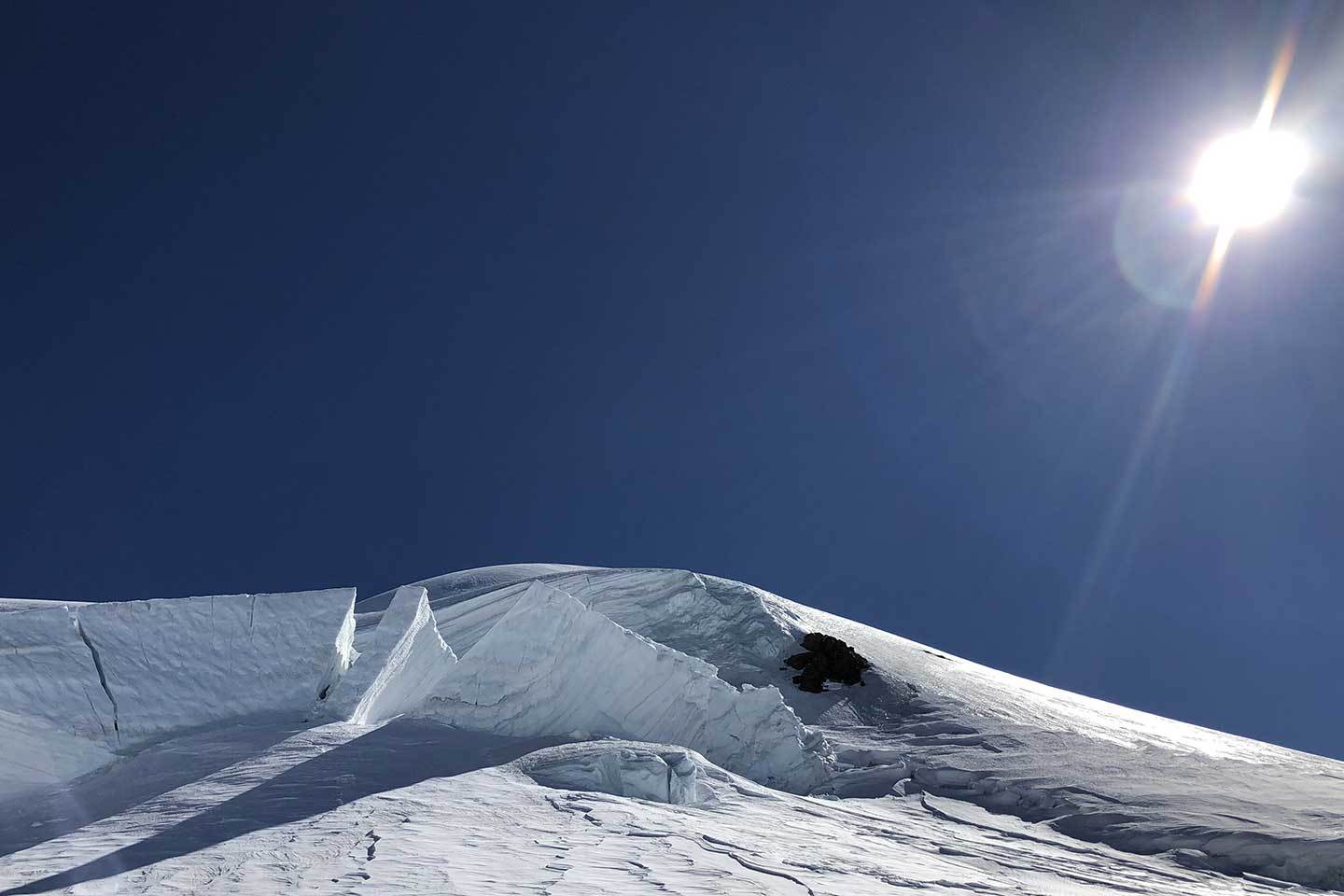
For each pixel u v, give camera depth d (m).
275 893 5.62
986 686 29.98
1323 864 12.95
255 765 10.22
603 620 15.44
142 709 11.77
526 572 47.38
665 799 11.54
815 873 7.48
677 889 6.09
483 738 12.84
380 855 6.74
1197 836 14.19
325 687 13.80
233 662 13.05
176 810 8.47
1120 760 19.64
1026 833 14.57
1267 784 17.67
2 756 10.27
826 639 27.64
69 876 6.27
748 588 34.19
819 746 18.86
